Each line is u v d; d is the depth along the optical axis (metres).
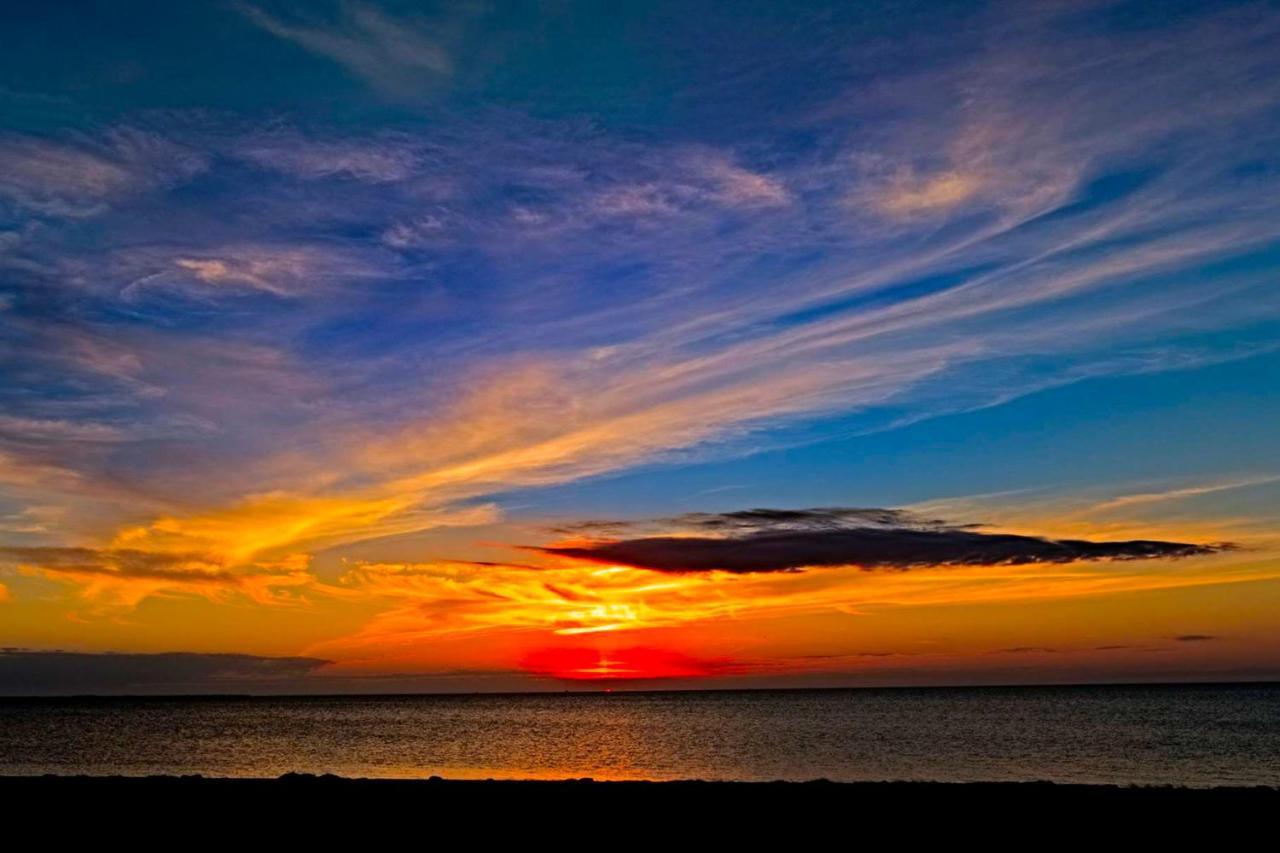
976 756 62.00
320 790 31.69
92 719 146.75
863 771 52.81
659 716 142.00
